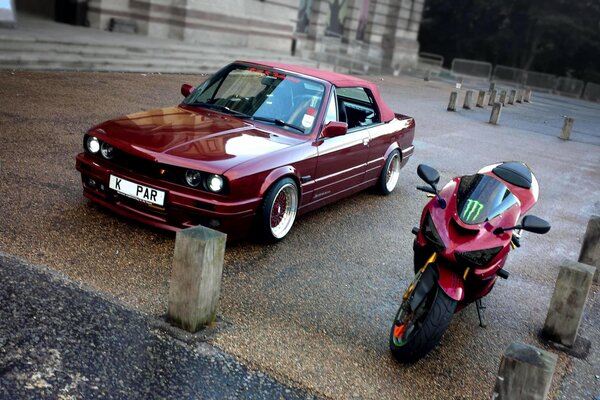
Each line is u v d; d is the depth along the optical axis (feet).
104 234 16.40
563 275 15.16
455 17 189.37
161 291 13.99
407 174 31.48
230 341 12.46
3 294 12.28
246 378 11.32
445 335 14.82
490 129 57.16
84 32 55.26
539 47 182.09
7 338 10.88
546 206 29.76
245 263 16.52
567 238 24.89
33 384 9.83
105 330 11.84
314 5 103.91
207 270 12.30
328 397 11.30
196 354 11.73
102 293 13.28
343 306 15.20
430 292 12.80
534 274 20.16
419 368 13.04
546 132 62.75
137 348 11.49
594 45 171.83
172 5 68.74
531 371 9.64
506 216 13.41
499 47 183.83
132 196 16.22
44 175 20.31
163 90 42.60
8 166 20.51
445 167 34.88
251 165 16.21
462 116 64.03
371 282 17.01
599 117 101.71
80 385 10.07
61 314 12.05
